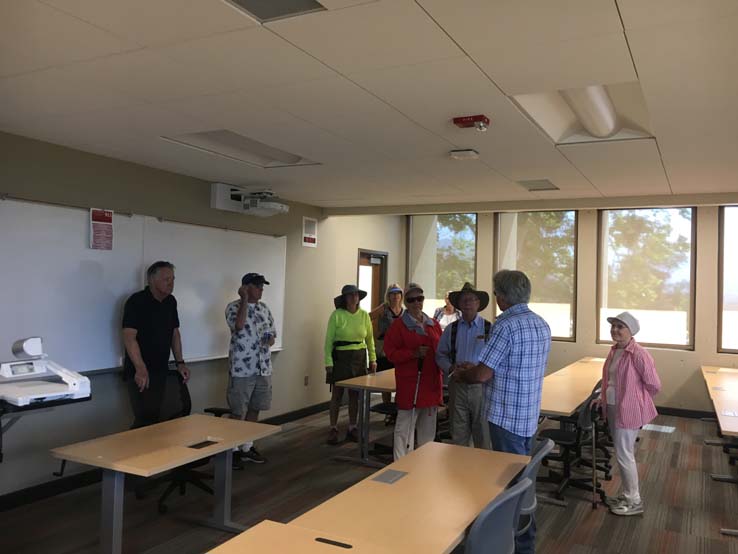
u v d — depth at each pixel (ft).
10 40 7.17
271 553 5.21
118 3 6.16
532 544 8.75
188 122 10.77
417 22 6.51
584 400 14.05
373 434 19.19
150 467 8.14
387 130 11.07
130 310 13.14
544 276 25.26
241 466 15.31
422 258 27.73
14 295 11.80
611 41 6.92
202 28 6.77
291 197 19.71
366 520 6.03
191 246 16.19
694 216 23.02
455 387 12.88
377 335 21.68
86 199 13.35
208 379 17.04
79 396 9.47
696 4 5.94
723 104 9.14
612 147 12.07
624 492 12.79
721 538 11.60
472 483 7.25
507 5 6.06
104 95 9.28
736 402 14.17
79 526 11.43
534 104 10.02
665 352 23.09
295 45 7.22
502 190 17.53
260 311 16.10
